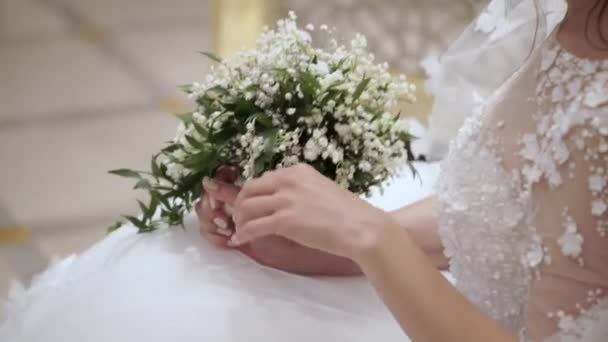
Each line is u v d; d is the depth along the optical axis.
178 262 1.13
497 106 1.04
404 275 0.85
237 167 1.11
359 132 1.05
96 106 3.20
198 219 1.23
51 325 1.09
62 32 3.83
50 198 2.60
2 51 3.60
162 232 1.21
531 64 1.00
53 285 1.24
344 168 1.07
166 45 3.77
